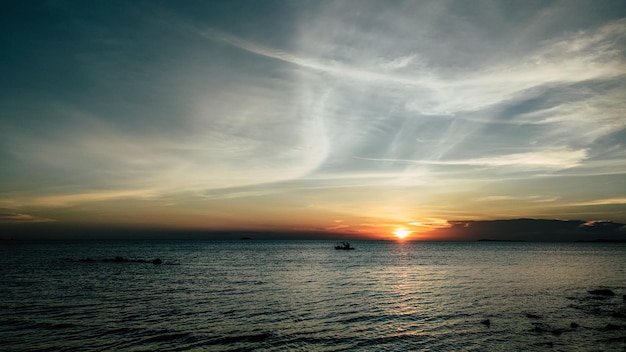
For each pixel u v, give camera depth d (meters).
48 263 79.31
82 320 26.59
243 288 43.72
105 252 134.25
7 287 43.19
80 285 45.34
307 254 135.25
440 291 41.50
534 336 22.95
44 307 31.31
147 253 131.25
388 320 27.06
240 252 146.62
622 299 35.88
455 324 25.89
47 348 20.20
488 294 39.19
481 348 20.61
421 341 21.89
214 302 34.16
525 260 100.25
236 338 22.41
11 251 135.12
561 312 29.78
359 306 32.34
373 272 64.94
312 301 34.84
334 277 56.53
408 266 78.81
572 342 21.69
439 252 158.62
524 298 36.53
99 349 20.06
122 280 50.94
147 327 24.77
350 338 22.53
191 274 59.62
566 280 52.16
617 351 20.08
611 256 123.06
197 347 20.62
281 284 47.66
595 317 27.98
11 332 23.34
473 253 148.12
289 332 23.78
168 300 35.09
